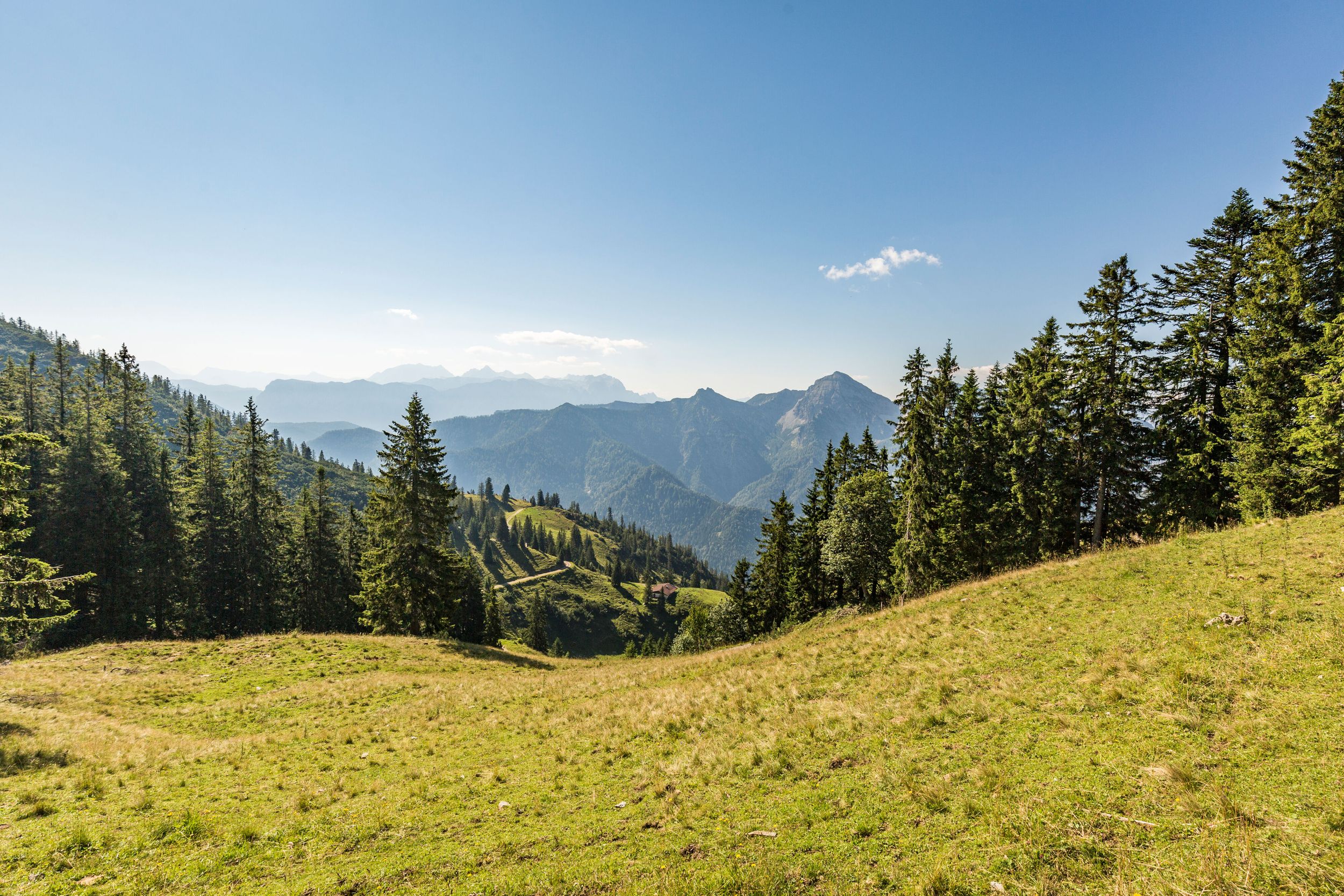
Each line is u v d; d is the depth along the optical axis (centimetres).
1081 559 1994
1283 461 2061
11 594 1827
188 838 908
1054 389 2888
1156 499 2678
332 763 1387
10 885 750
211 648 2856
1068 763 778
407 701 2122
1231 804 591
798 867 679
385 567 3891
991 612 1647
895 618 2011
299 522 5272
